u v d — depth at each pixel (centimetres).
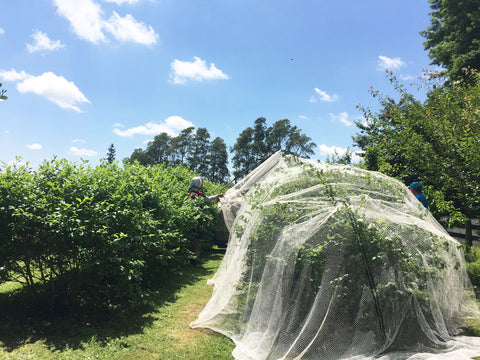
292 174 464
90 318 411
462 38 1523
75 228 373
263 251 397
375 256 336
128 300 470
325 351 324
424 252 363
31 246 396
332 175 425
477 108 604
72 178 437
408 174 830
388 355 320
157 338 368
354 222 347
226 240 1010
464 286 439
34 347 327
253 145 7131
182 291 554
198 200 771
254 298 386
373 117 890
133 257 445
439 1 1867
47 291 417
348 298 334
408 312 339
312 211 380
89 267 393
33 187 402
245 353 335
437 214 718
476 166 571
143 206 564
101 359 315
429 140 692
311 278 343
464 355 324
